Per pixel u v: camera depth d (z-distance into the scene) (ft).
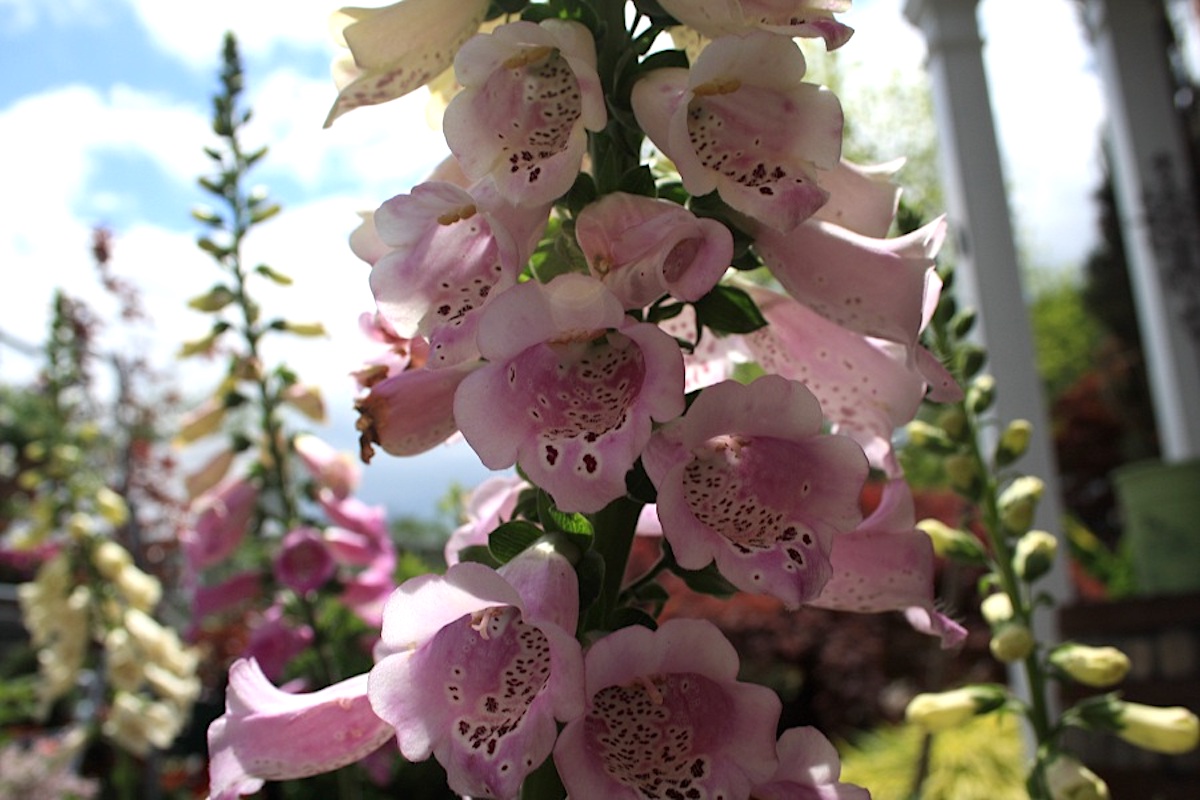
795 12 0.82
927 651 5.14
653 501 0.79
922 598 0.90
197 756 4.19
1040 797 1.38
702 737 0.71
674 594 4.74
